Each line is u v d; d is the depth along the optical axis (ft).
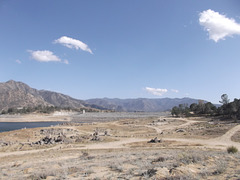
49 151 137.69
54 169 52.90
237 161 45.83
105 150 133.28
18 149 159.43
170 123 402.31
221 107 460.55
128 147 149.59
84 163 65.67
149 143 167.02
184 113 609.83
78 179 37.76
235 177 29.45
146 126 371.76
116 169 45.83
